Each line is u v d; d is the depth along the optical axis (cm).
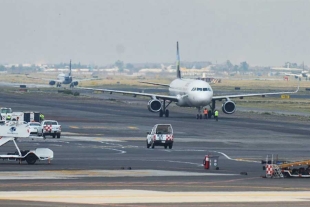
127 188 15012
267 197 13900
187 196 13850
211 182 16388
